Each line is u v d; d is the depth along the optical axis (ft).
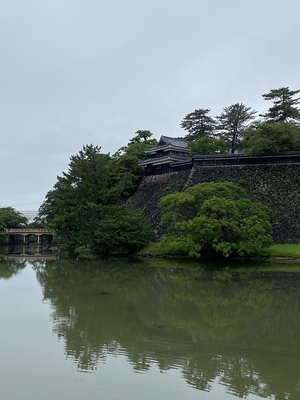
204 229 130.41
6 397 34.96
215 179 179.11
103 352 46.93
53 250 241.96
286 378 40.09
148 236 172.65
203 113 251.19
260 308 69.77
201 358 45.29
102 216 179.52
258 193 167.43
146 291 85.66
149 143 264.72
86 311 67.05
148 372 41.01
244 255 142.41
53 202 302.45
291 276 105.19
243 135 208.95
